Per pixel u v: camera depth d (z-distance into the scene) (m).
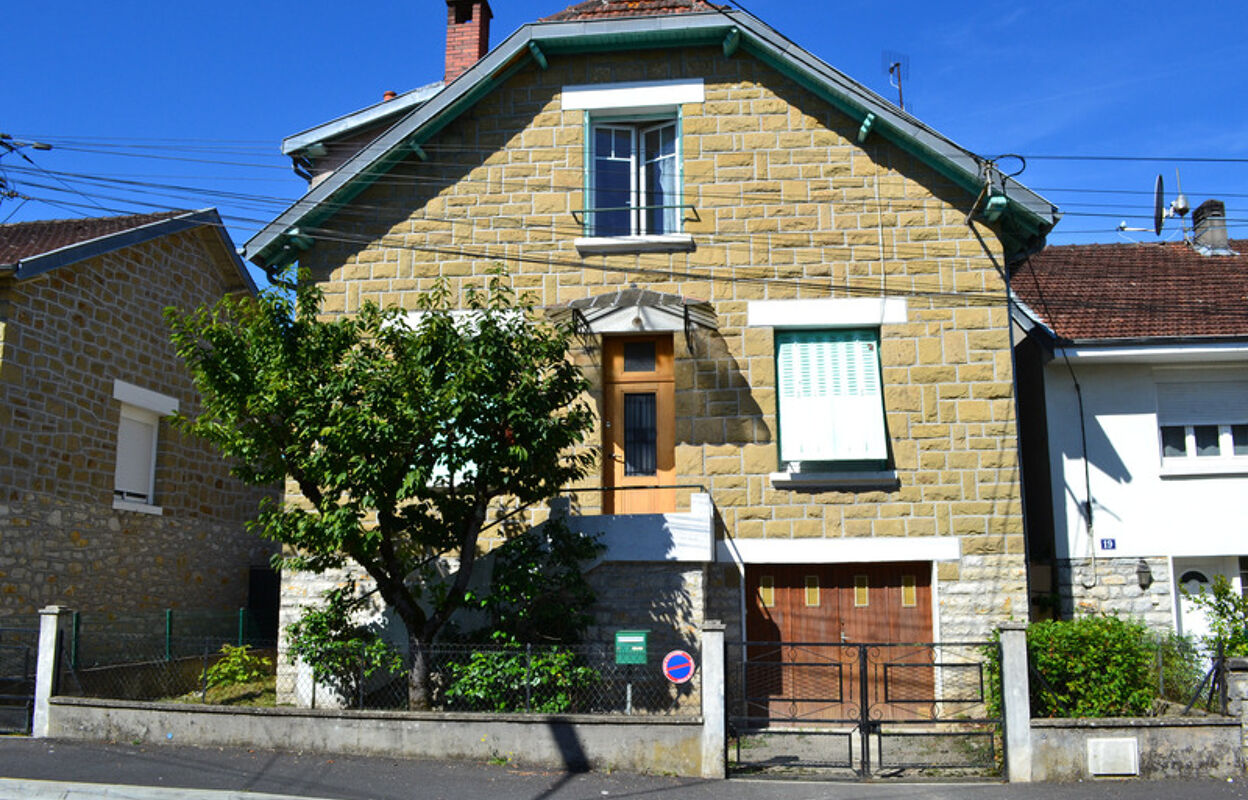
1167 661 11.44
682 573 12.52
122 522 16.11
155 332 17.30
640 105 14.17
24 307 14.28
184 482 17.81
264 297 11.53
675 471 13.52
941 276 13.48
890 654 12.98
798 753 11.45
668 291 13.77
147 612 16.55
